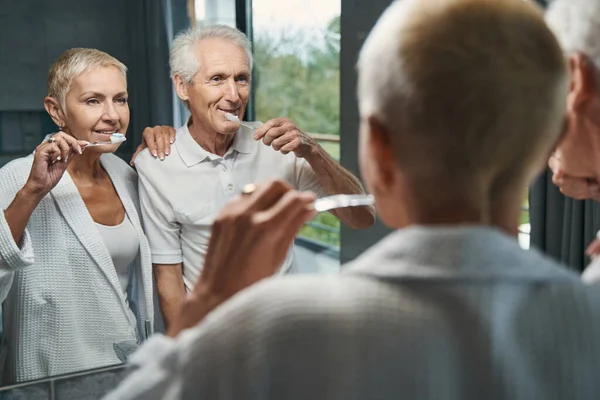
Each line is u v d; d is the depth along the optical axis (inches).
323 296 13.3
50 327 38.6
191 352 13.6
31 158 41.7
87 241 39.4
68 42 63.6
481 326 12.9
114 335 39.6
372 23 62.6
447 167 13.4
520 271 13.4
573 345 13.7
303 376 12.8
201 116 43.8
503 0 13.5
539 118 13.4
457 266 13.2
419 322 12.8
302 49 76.6
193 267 44.3
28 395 33.7
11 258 36.5
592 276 16.8
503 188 13.9
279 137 43.8
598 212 43.8
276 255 16.0
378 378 12.7
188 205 43.7
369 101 14.0
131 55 65.2
